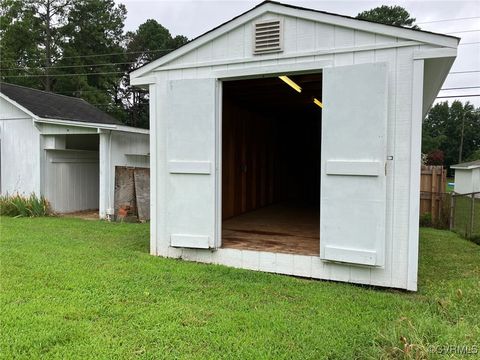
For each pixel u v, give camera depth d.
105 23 27.75
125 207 8.62
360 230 3.82
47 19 24.55
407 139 3.69
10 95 9.80
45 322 2.77
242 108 7.86
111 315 2.94
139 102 30.97
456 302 3.21
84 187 10.54
